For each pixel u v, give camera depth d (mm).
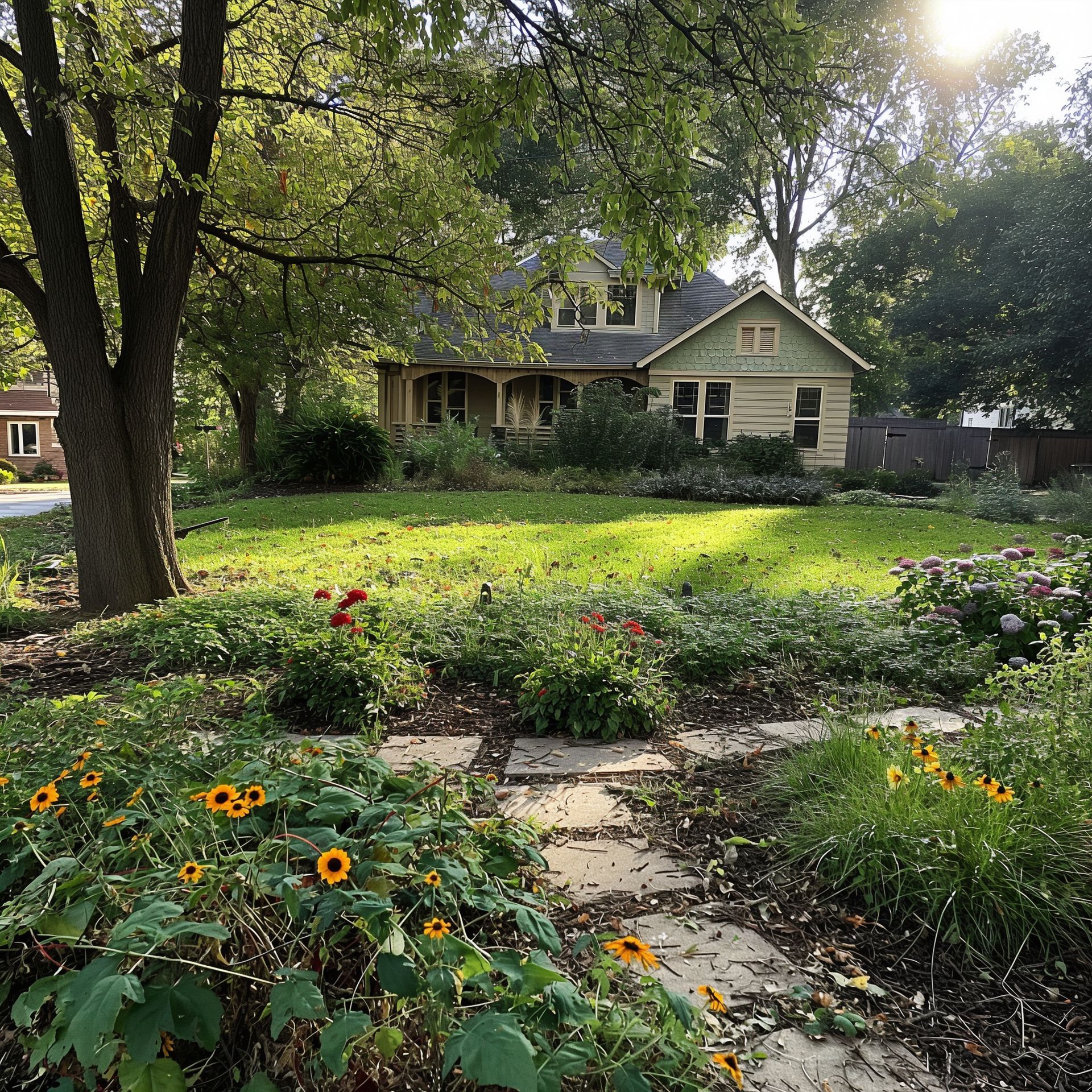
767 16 3779
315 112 7680
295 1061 1361
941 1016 1715
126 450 5469
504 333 7777
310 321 8805
